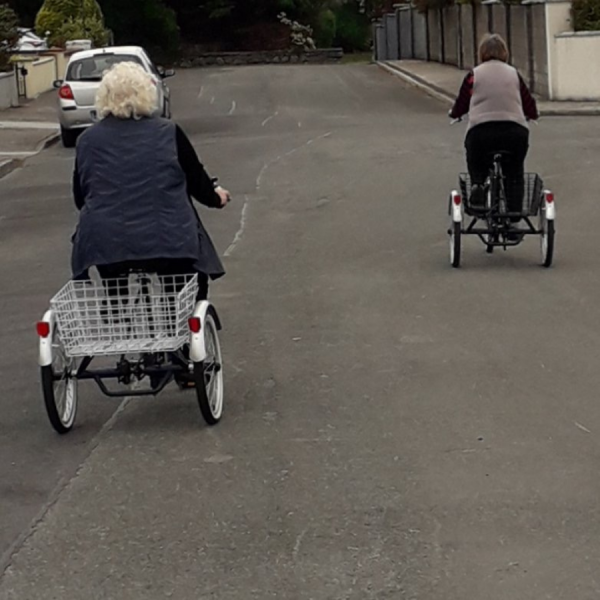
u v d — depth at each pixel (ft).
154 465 18.44
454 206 31.60
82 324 19.61
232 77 122.72
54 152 67.00
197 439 19.53
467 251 34.37
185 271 19.71
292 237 37.73
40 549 15.55
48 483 18.01
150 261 19.08
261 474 17.78
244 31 183.93
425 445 18.69
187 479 17.75
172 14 171.22
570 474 17.25
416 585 13.98
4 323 28.96
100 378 20.97
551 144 57.77
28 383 23.67
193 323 19.21
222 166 55.01
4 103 90.53
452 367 22.88
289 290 30.25
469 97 31.22
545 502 16.28
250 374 23.04
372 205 43.04
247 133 68.95
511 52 93.25
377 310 27.71
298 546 15.19
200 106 90.22
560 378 21.94
